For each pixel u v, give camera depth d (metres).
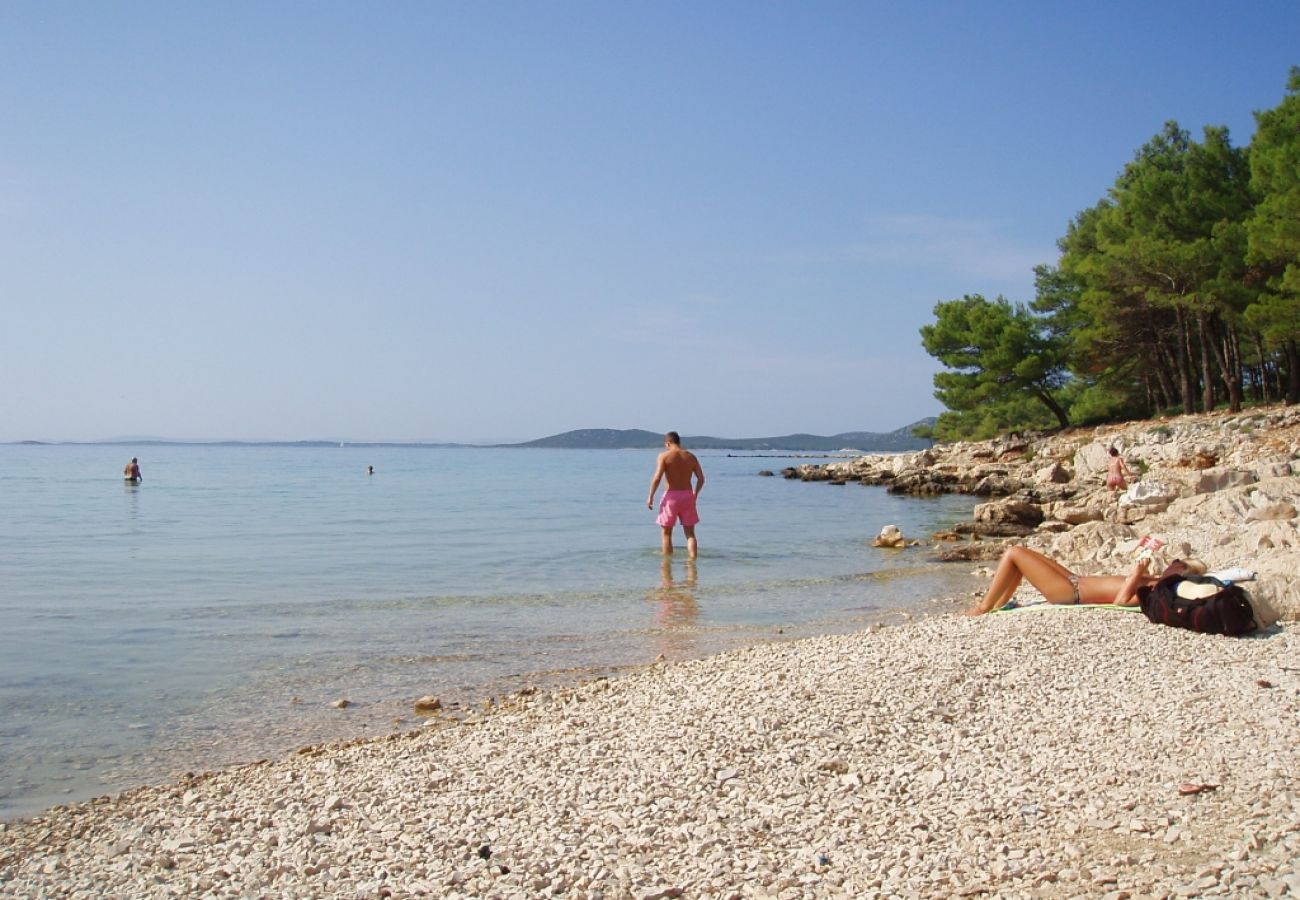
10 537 24.52
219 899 4.73
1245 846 4.25
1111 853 4.46
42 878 5.23
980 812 5.15
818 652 9.31
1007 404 66.88
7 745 7.78
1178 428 36.88
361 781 6.56
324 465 107.06
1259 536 14.44
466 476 75.25
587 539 23.88
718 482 65.12
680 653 10.99
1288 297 37.19
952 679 7.66
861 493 48.41
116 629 12.27
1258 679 7.14
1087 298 47.78
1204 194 42.62
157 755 7.57
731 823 5.31
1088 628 9.13
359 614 13.39
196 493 47.88
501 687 9.56
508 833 5.38
